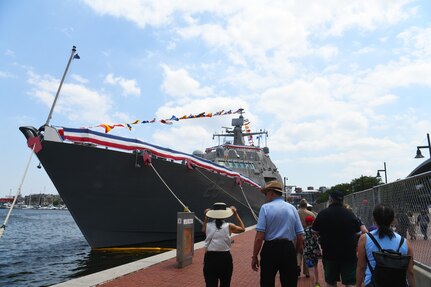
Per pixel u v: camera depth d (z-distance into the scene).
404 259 2.98
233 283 6.82
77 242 19.30
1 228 8.40
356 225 4.57
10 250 15.27
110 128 12.28
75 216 12.51
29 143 10.80
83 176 12.02
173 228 14.96
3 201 139.62
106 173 12.38
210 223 4.82
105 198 12.74
